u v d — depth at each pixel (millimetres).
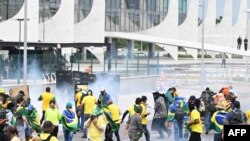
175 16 101125
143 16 100562
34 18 67438
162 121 26969
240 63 92000
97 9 86250
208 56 108062
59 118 22562
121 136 28047
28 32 66812
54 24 77188
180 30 107125
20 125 21781
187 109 25109
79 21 86375
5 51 51344
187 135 25453
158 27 101688
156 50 100375
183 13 109375
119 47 94812
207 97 28172
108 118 23391
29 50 53688
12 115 20094
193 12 107000
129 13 98188
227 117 18828
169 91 28266
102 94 27172
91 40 86250
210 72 63125
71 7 77750
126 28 97688
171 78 58562
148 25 101500
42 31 76875
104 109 23406
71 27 77812
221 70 63938
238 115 18703
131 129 22109
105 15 94062
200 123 21453
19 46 51219
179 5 108500
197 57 104188
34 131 25125
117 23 95938
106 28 94188
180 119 25141
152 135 28219
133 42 96625
